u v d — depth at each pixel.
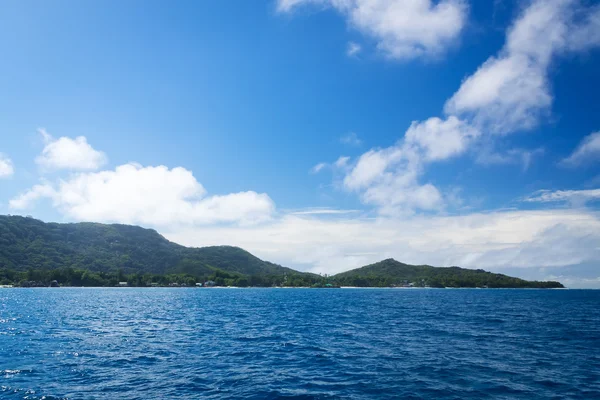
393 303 116.00
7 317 62.00
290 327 51.12
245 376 23.91
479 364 27.61
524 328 50.91
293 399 19.34
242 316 68.19
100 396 19.56
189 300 127.69
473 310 86.62
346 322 57.97
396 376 23.95
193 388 21.19
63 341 37.56
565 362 28.64
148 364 27.31
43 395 19.58
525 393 20.47
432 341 38.84
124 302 110.81
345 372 25.06
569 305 113.44
